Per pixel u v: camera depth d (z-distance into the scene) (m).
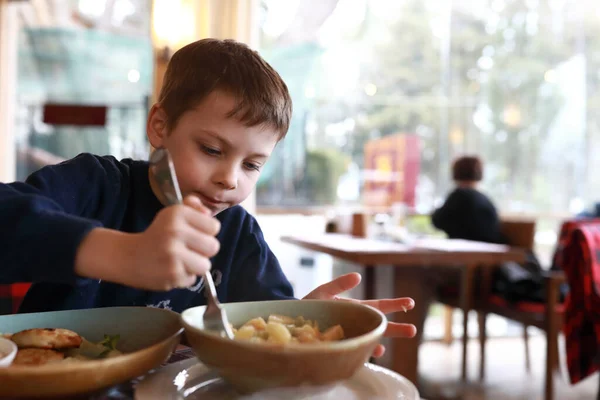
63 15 3.45
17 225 0.48
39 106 3.47
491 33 4.04
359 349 0.43
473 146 4.07
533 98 4.11
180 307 0.86
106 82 3.56
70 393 0.42
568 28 4.10
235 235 0.92
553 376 2.27
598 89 4.12
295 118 3.66
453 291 2.88
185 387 0.49
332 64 3.73
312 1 3.50
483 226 3.05
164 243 0.45
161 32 2.51
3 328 0.56
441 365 3.14
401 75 3.93
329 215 3.58
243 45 0.85
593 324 2.05
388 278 2.46
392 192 3.88
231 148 0.73
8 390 0.41
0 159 3.22
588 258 2.04
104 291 0.82
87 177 0.79
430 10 3.94
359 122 3.85
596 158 4.14
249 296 0.88
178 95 0.75
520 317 2.46
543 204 4.10
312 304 0.58
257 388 0.44
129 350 0.56
